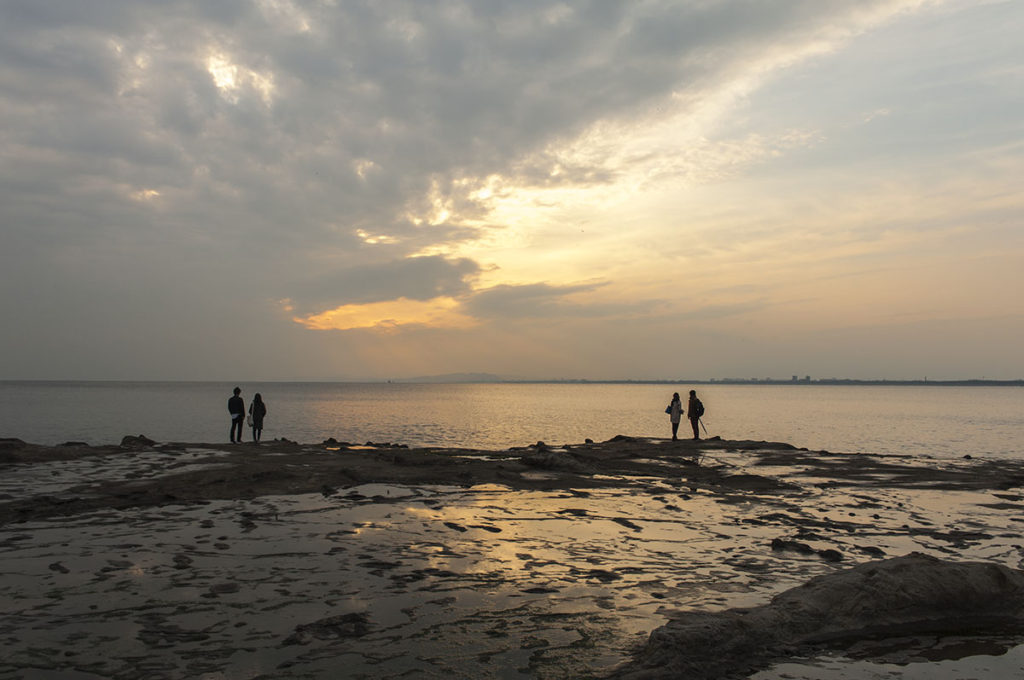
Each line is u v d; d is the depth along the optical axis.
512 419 69.62
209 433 46.50
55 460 16.45
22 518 9.53
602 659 4.86
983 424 65.19
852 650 5.28
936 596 6.16
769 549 8.48
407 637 5.22
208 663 4.64
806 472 17.05
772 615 5.62
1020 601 6.32
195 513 10.07
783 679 4.67
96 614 5.61
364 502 11.27
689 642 5.00
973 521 10.58
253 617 5.61
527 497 12.30
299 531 8.93
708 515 10.85
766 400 162.62
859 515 11.05
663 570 7.39
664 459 19.39
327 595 6.23
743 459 20.05
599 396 187.25
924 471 17.31
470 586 6.64
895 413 91.44
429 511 10.61
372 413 81.56
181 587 6.39
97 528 8.95
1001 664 5.04
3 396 135.12
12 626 5.29
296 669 4.57
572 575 7.11
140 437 22.09
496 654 4.91
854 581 6.27
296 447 21.83
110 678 4.36
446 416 75.12
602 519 10.31
